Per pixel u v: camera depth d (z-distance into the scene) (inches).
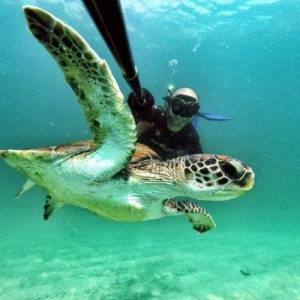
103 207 31.7
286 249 102.5
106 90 22.1
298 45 369.4
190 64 446.0
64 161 28.9
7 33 344.8
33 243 101.4
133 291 55.6
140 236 119.3
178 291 56.2
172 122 50.2
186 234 130.0
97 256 81.9
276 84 541.3
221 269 72.2
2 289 55.9
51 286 57.6
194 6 260.7
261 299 54.8
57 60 20.6
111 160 26.7
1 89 587.5
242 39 347.3
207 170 29.5
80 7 260.1
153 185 32.0
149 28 305.0
